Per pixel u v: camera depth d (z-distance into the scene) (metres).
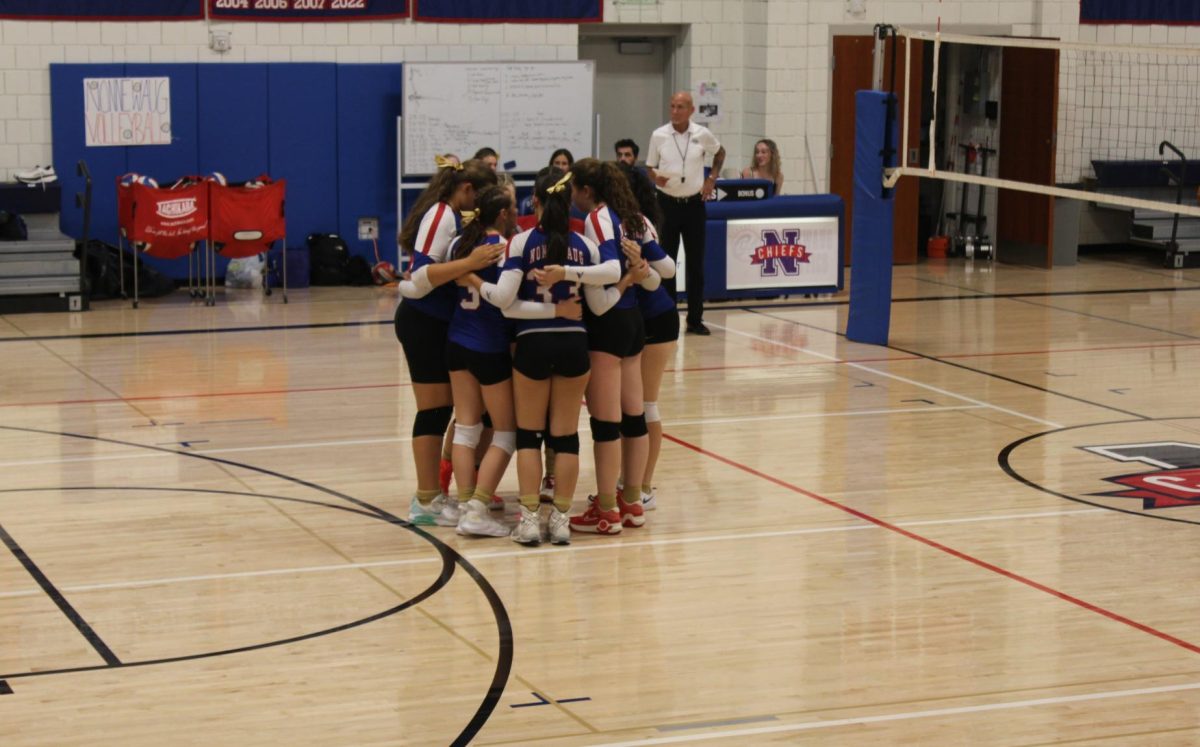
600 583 8.01
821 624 7.41
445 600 7.70
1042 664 6.88
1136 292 18.81
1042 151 20.70
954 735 6.07
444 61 18.91
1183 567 8.35
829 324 16.47
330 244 18.80
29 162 17.83
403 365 13.84
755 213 17.69
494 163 12.09
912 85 20.80
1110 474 10.34
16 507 9.24
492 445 8.73
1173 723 6.20
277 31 18.66
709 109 20.77
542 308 8.29
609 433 8.74
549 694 6.48
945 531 9.02
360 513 9.24
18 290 16.33
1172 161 21.80
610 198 8.45
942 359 14.44
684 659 6.92
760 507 9.50
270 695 6.42
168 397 12.38
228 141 18.55
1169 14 21.81
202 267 18.69
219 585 7.88
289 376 13.28
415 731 6.06
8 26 17.58
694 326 15.71
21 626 7.22
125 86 18.02
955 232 22.23
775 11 20.12
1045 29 21.20
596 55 20.84
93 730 6.02
